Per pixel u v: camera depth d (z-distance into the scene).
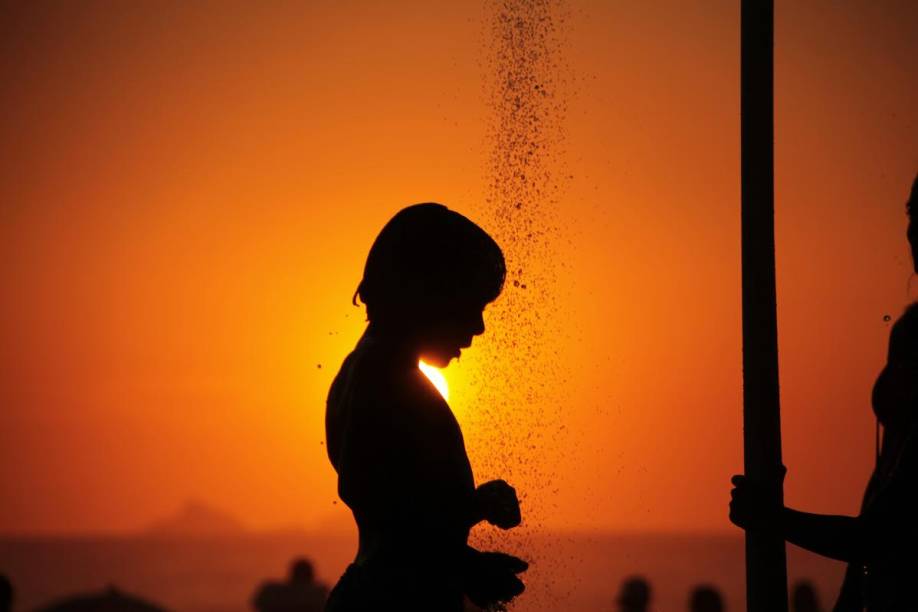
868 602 6.81
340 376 6.38
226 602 118.50
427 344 6.15
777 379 7.11
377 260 6.19
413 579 5.72
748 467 7.05
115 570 189.00
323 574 146.50
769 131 7.30
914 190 6.96
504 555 5.86
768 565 6.73
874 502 6.34
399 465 5.82
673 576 148.38
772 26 7.38
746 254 7.24
